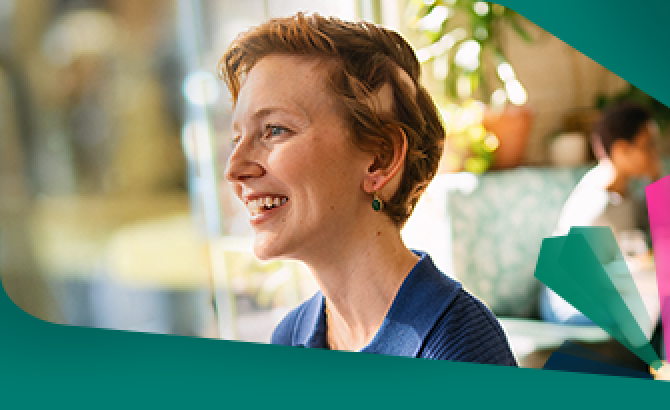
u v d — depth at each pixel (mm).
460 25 1063
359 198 982
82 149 1320
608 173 1077
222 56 1021
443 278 974
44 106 1347
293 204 1002
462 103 1069
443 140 1003
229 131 1202
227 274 1277
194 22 1137
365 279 998
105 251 1354
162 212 1296
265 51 979
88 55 1252
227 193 1235
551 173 1081
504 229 1095
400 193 978
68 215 1377
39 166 1374
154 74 1214
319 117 963
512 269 1091
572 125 1078
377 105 943
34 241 1423
